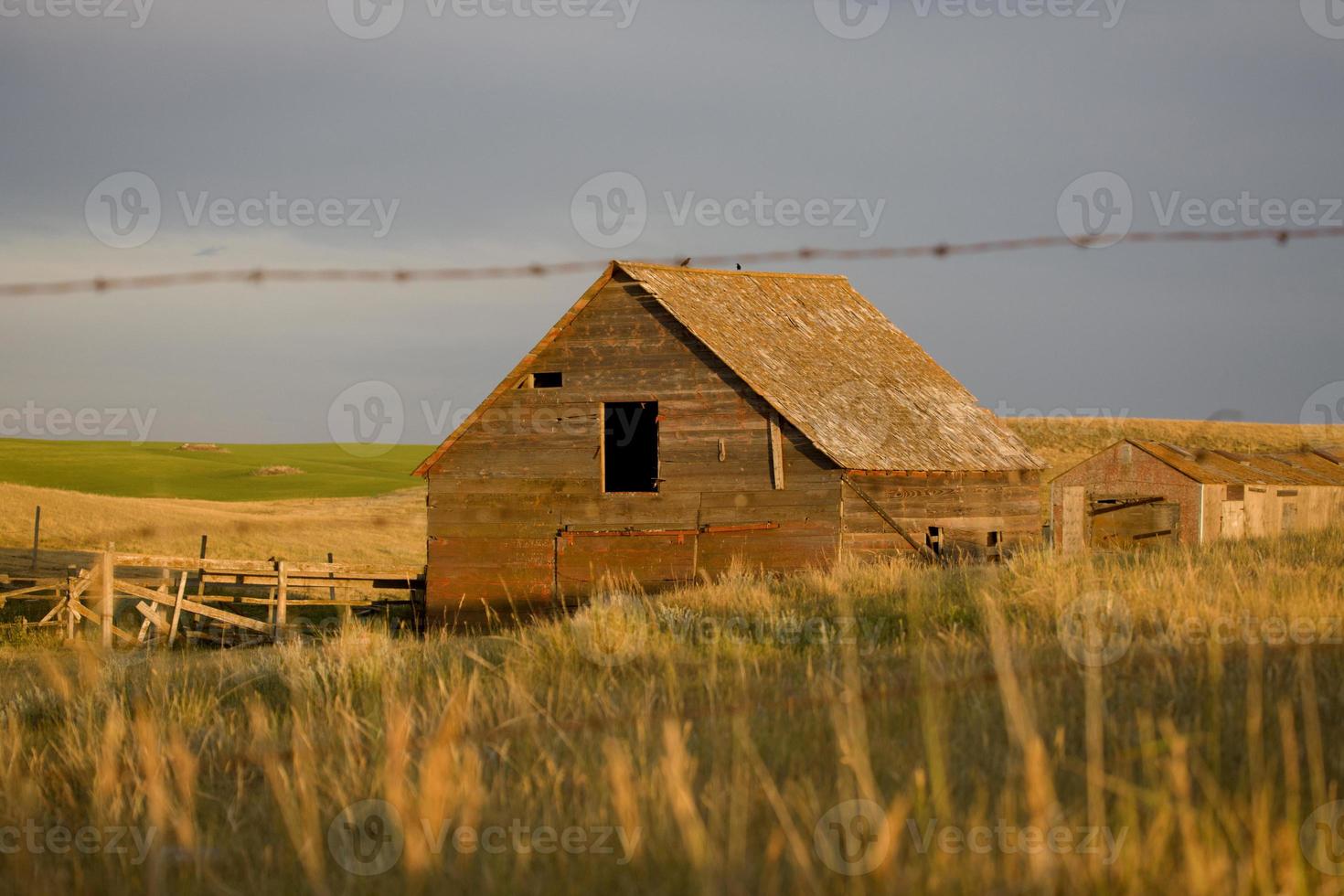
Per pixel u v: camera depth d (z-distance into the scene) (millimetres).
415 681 17734
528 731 12094
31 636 47688
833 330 54156
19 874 9273
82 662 20734
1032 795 7738
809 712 11984
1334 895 7055
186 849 9320
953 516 47750
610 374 45500
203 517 95938
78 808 11984
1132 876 7004
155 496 135750
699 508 44438
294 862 9016
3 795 12258
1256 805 7875
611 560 45031
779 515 43625
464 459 46719
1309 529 36188
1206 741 9820
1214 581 20875
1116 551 32406
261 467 171625
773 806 8758
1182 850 7434
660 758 10000
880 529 44562
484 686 16062
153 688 18984
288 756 12594
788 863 7848
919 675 12781
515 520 46094
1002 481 50406
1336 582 19734
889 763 9938
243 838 10008
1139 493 71750
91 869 9664
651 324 45312
